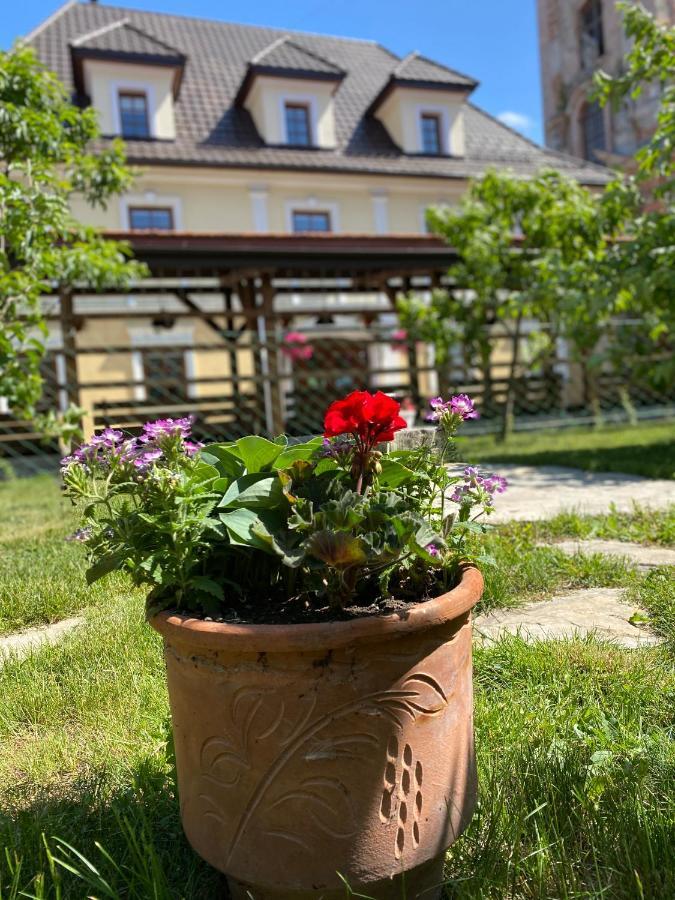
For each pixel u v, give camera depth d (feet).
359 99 64.08
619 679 6.98
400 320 35.37
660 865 4.43
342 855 4.09
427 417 5.64
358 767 4.08
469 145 64.13
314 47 68.64
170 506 4.40
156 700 7.11
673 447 25.36
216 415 37.22
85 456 4.67
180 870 4.86
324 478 4.89
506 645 7.82
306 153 56.39
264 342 34.42
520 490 18.94
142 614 9.44
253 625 4.04
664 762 5.50
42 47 55.57
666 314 22.77
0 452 37.65
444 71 61.26
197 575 4.77
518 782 5.31
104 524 4.80
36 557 12.92
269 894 4.31
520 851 4.68
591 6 80.38
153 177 50.85
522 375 41.24
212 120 56.34
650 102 64.90
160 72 52.60
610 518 14.02
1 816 5.42
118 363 48.21
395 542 4.17
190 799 4.52
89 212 49.39
